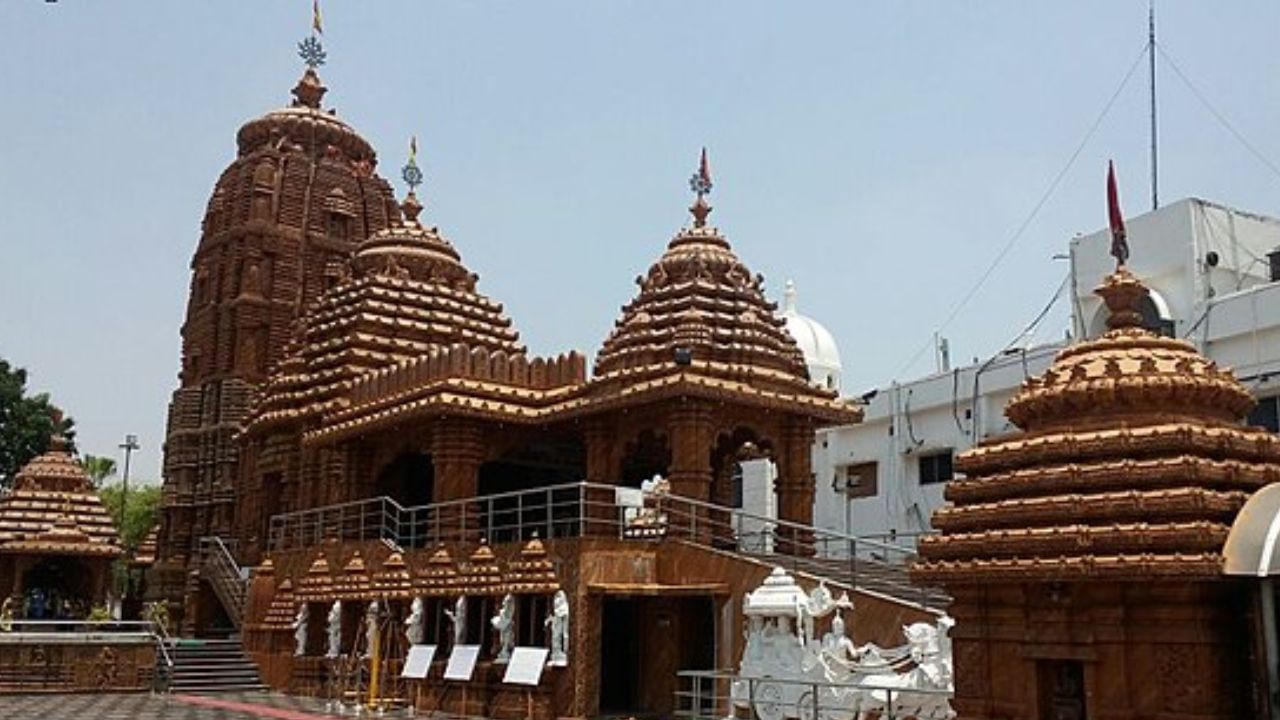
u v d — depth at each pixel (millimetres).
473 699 25016
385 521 31594
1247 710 8953
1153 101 25484
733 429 27656
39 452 60375
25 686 30625
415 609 27250
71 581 45312
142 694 30906
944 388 37500
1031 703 9766
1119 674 9266
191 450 49781
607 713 24672
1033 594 9836
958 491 10797
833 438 41688
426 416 30312
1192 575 8836
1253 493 9547
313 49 55375
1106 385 10141
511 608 24672
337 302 38906
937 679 15977
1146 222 32125
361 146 54781
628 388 27719
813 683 15953
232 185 51656
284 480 37844
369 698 26766
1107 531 9352
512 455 35656
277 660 32031
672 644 24844
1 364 60875
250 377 48750
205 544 46531
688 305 29109
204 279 51719
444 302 39000
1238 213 31875
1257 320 28734
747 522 39406
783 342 29922
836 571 23766
